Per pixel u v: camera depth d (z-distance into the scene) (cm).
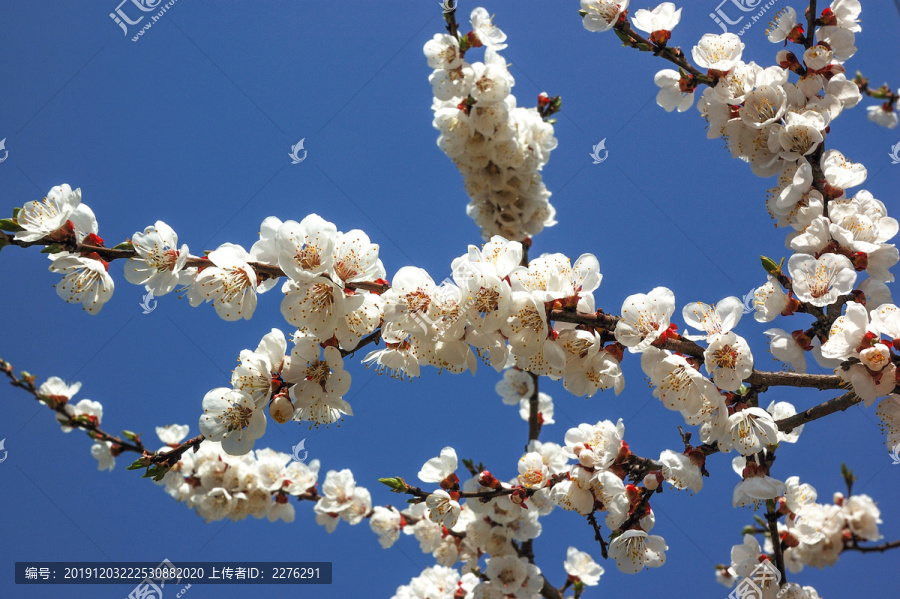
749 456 358
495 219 530
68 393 477
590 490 379
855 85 411
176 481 514
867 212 369
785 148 404
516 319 321
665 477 339
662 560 379
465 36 464
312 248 315
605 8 422
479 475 441
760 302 358
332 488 548
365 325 331
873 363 296
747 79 413
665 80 454
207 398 334
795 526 417
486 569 475
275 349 340
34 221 320
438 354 329
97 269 324
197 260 336
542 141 520
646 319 326
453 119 495
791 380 332
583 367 340
